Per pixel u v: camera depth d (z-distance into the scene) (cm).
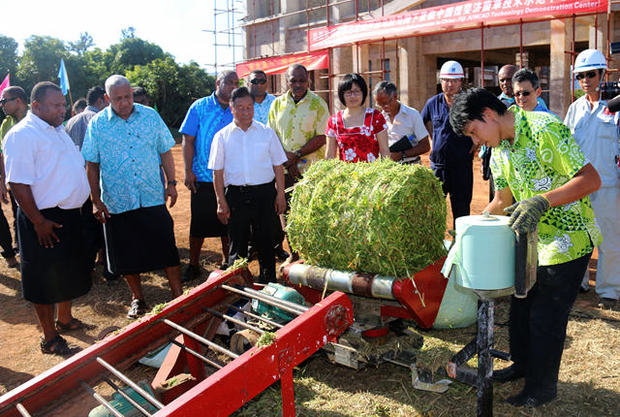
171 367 346
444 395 340
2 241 699
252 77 668
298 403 340
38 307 440
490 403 280
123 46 4494
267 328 343
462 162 555
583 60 455
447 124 554
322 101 575
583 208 295
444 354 340
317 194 377
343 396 346
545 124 280
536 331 308
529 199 259
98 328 494
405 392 346
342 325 305
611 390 336
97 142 484
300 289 407
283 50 2150
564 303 299
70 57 3828
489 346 274
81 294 450
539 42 1557
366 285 354
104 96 675
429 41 1808
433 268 365
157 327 322
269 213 504
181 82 3456
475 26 1169
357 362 354
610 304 470
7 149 407
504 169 308
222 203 496
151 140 495
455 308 414
